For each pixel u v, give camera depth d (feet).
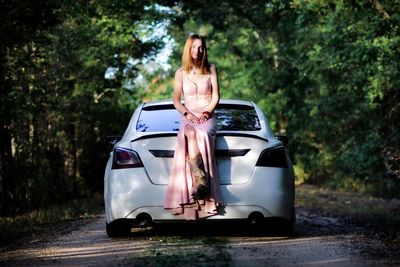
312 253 23.31
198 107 26.81
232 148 26.25
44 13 45.44
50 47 57.47
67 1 56.49
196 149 25.67
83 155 83.61
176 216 25.86
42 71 55.77
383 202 70.69
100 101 83.41
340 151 103.04
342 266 20.74
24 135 55.06
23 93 48.52
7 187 49.32
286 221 26.76
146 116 28.27
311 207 56.95
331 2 59.00
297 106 126.31
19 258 23.85
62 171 70.44
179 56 111.24
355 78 76.28
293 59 112.57
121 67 91.61
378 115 76.38
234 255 22.68
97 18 73.87
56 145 70.64
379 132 71.31
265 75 129.39
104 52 78.69
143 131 27.32
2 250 26.61
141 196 25.93
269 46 129.80
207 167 25.66
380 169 74.13
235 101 29.68
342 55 66.08
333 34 68.18
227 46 138.00
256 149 26.43
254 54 131.64
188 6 81.71
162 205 25.82
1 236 31.96
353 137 84.53
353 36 65.57
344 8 59.36
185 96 27.09
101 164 84.99
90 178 85.30
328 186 115.03
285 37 123.13
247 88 135.54
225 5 88.12
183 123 26.18
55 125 66.44
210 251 23.48
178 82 27.12
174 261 21.18
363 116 84.58
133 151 26.45
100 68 80.64
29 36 46.14
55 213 47.16
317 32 91.40
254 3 86.28
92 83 76.28
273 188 26.18
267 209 26.04
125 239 27.86
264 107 129.70
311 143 123.24
